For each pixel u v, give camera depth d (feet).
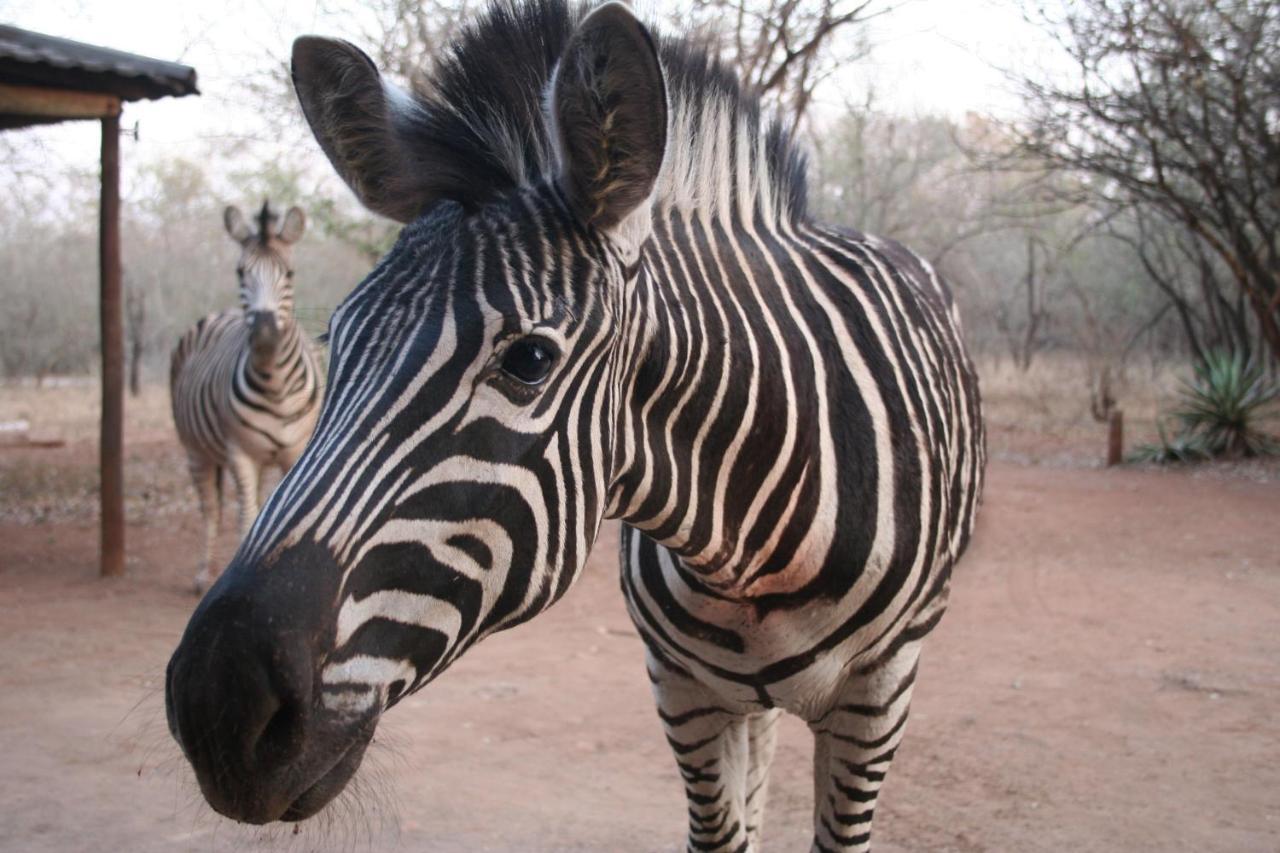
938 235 67.31
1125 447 44.45
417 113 5.47
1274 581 22.94
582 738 14.96
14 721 15.17
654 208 6.20
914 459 7.16
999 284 76.02
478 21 5.74
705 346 5.96
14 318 88.63
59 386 81.10
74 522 30.96
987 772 13.28
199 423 23.67
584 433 5.05
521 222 5.04
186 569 25.67
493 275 4.80
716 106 6.81
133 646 19.19
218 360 23.58
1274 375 46.65
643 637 7.71
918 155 68.23
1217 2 36.45
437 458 4.58
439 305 4.71
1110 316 69.51
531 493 4.82
